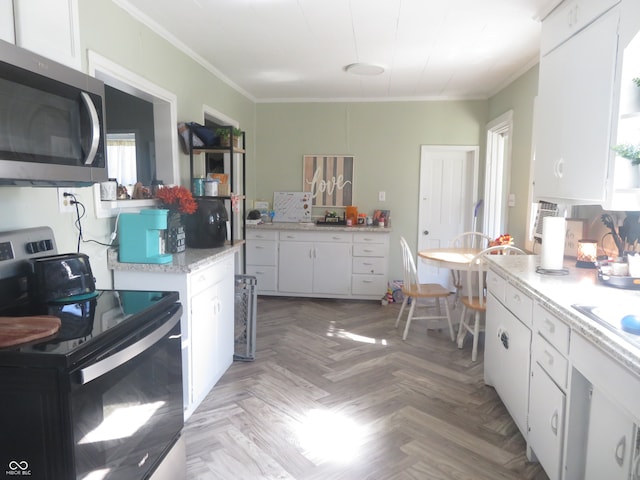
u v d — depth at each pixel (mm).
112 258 2387
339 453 2119
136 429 1438
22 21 1443
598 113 1974
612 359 1285
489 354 2746
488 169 4918
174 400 1732
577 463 1604
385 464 2033
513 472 1978
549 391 1760
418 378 2953
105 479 1264
